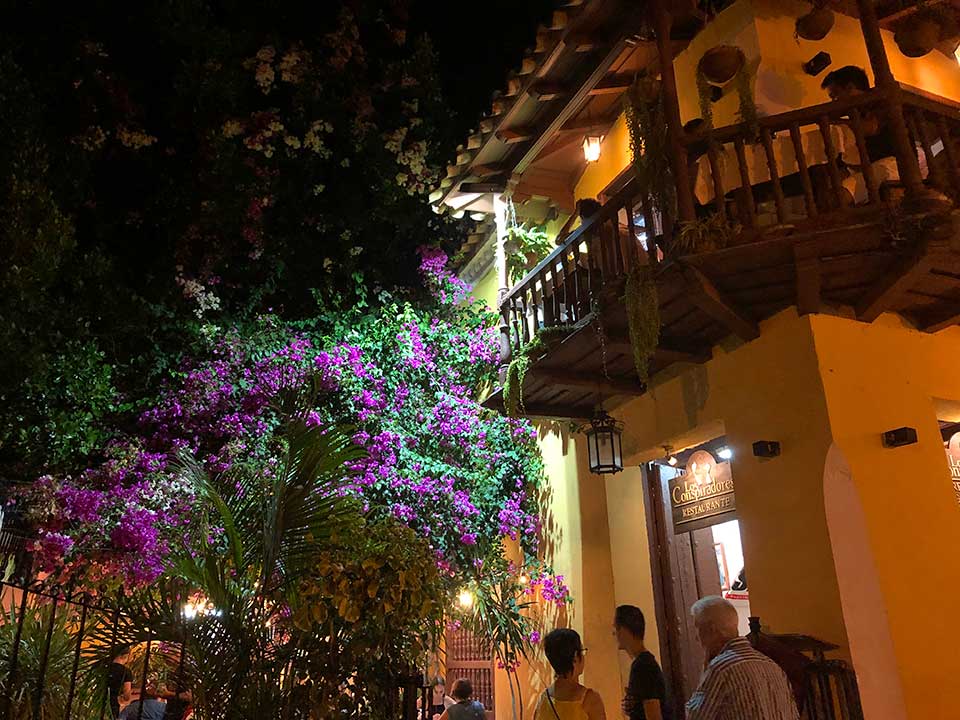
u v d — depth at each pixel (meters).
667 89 5.79
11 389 8.58
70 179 10.70
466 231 12.59
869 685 5.05
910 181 4.93
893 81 5.21
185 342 10.89
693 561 7.66
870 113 5.49
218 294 11.83
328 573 4.20
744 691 3.60
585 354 6.93
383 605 4.17
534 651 8.93
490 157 9.20
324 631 4.26
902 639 5.09
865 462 5.47
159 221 11.59
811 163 6.67
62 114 10.96
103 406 9.52
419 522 8.55
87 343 9.84
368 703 4.39
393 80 13.32
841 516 5.38
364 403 9.56
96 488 8.67
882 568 5.22
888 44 7.69
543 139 8.56
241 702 4.10
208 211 11.45
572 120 8.76
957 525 5.72
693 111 7.54
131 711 5.83
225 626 4.24
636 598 8.14
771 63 6.91
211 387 9.96
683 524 7.70
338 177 12.48
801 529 5.55
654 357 6.67
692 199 5.45
